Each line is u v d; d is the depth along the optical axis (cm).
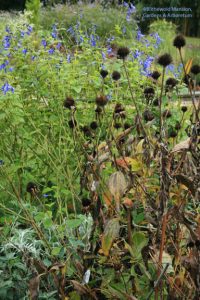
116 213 185
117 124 227
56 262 193
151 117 221
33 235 220
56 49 326
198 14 1320
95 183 185
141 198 183
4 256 210
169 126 274
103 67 306
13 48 309
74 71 296
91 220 211
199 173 173
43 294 193
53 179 254
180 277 172
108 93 291
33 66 296
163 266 173
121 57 188
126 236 188
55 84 291
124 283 180
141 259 176
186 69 196
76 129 238
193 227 178
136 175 190
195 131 176
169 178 165
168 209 169
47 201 260
